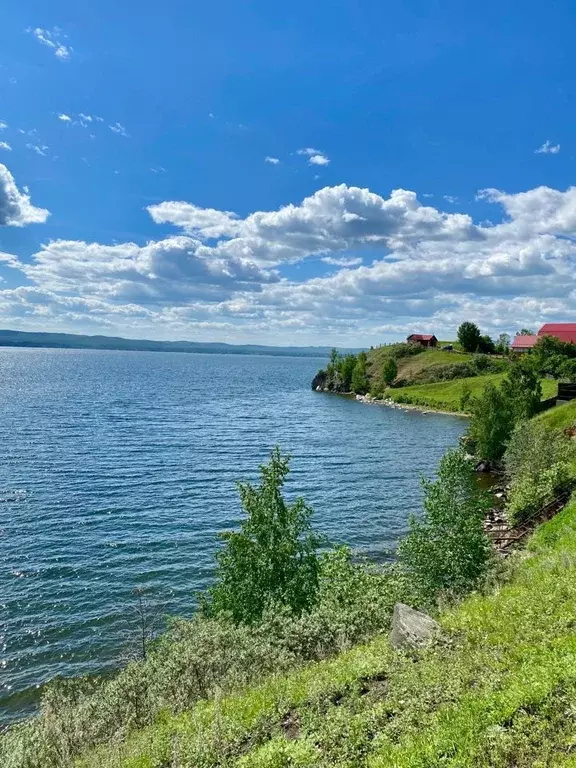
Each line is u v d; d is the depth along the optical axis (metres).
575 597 14.12
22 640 30.28
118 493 58.06
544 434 49.78
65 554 41.59
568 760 8.01
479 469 70.56
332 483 65.75
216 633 18.44
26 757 13.51
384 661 13.62
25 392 157.25
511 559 25.00
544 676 10.16
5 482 60.41
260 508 25.56
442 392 149.75
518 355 174.62
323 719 11.39
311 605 23.05
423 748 9.16
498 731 9.04
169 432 98.50
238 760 10.74
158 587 36.69
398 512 54.47
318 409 141.75
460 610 16.52
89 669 27.66
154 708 15.09
